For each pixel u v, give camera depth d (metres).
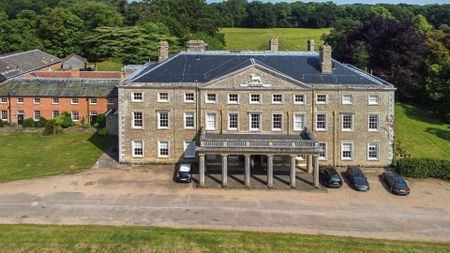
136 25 144.50
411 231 38.59
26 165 56.22
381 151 56.22
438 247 35.09
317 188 49.06
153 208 43.12
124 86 55.59
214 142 48.97
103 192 47.34
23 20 139.25
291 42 147.25
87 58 137.88
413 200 46.06
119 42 132.25
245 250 34.28
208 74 57.25
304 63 59.47
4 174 52.81
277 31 176.50
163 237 36.25
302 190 48.50
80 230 37.56
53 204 43.97
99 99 78.06
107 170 54.59
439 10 172.25
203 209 43.00
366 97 55.38
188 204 44.22
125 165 56.59
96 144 66.44
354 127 55.88
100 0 187.62
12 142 67.62
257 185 49.84
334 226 39.44
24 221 39.81
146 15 153.62
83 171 54.16
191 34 143.25
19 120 79.31
